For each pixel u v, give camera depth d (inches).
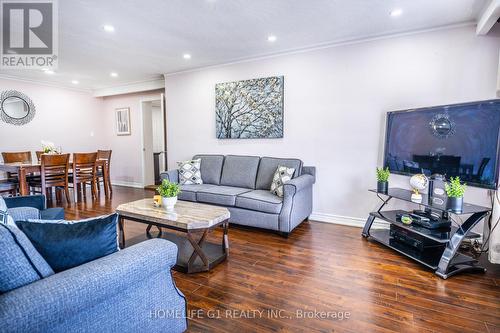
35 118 228.5
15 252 38.5
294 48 149.6
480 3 99.6
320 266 98.0
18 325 32.8
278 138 160.2
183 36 132.5
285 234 126.0
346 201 144.8
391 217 116.9
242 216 135.2
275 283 86.6
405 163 118.4
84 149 263.3
